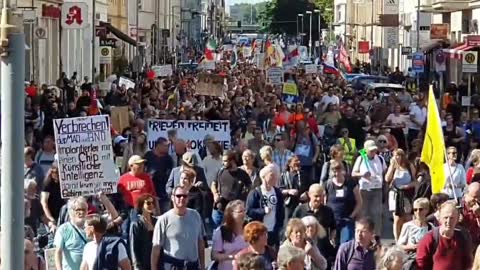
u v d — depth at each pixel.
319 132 27.98
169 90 41.47
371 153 18.45
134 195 15.02
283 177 17.12
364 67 78.25
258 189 14.57
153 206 13.18
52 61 47.78
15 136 6.45
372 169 18.38
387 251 10.43
